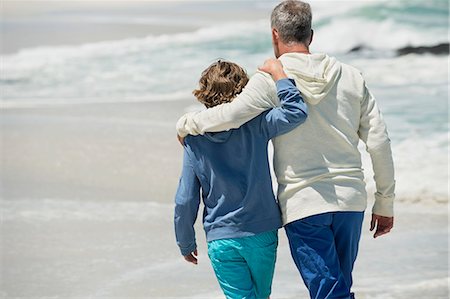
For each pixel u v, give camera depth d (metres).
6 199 11.89
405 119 15.94
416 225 10.70
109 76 21.59
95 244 10.16
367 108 6.38
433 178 12.35
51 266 9.49
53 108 18.16
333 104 6.28
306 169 6.25
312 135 6.25
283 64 6.28
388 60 22.50
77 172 13.12
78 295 8.70
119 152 14.16
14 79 21.59
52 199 11.87
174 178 12.72
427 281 8.90
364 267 9.34
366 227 10.67
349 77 6.37
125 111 17.56
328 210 6.17
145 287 8.87
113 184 12.52
